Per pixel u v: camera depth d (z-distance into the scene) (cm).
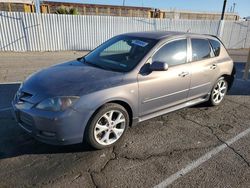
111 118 341
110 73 353
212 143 374
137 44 405
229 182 286
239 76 850
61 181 277
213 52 495
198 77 451
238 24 2000
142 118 385
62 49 1449
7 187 264
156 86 379
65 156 323
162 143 367
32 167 298
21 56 1162
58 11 1870
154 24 1658
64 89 309
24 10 1922
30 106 307
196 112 494
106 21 1506
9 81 675
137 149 348
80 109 303
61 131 299
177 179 288
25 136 365
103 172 296
